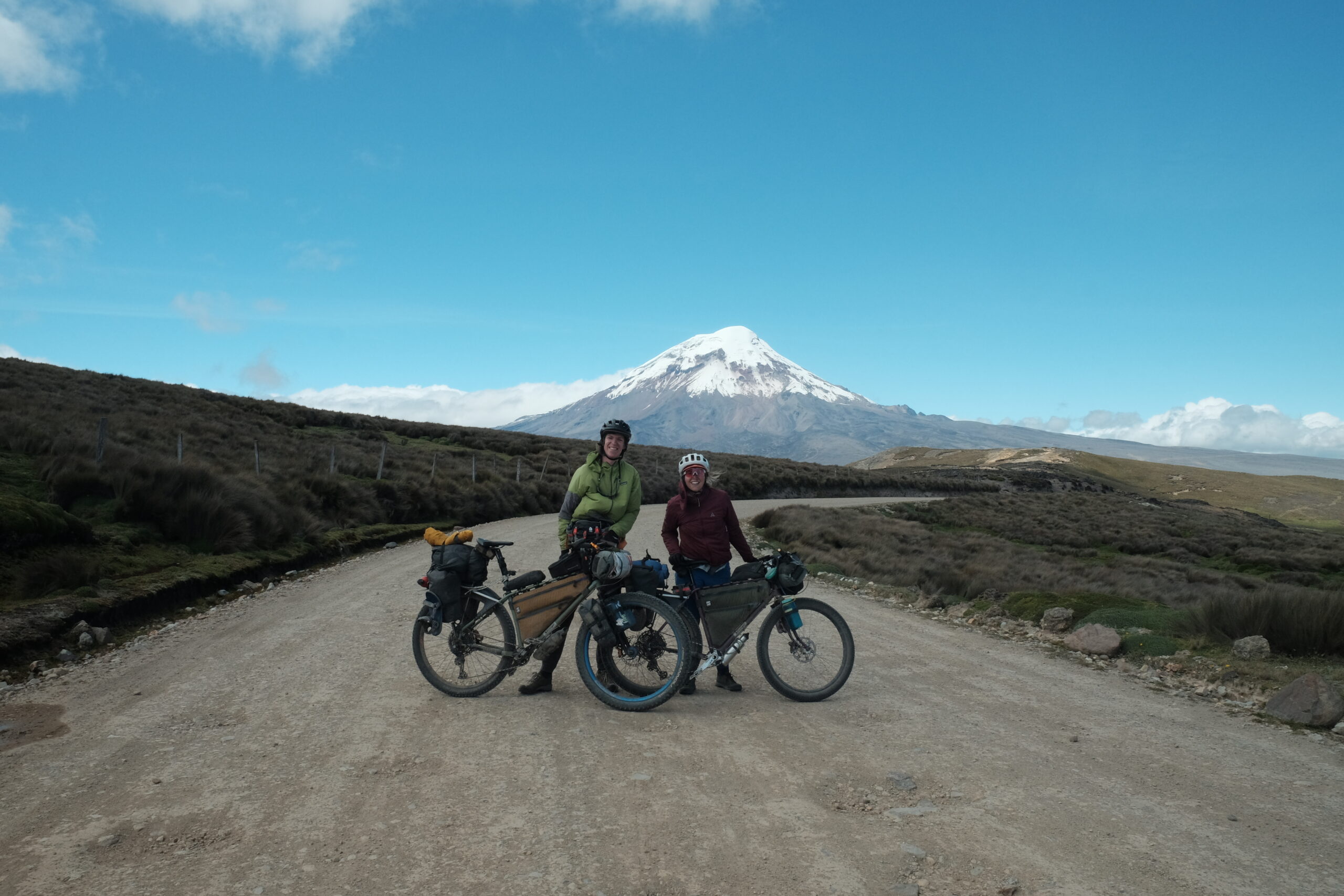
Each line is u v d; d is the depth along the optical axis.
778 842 3.34
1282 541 44.12
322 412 43.09
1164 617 8.62
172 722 5.07
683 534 5.94
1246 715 5.69
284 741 4.70
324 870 3.04
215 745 4.61
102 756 4.40
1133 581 20.38
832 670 5.92
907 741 4.82
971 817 3.64
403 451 34.38
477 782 4.04
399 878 2.97
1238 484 173.75
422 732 4.90
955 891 2.92
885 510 42.41
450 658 6.01
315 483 18.19
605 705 5.61
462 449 40.31
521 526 22.22
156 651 7.19
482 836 3.37
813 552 20.03
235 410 34.75
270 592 10.78
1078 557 32.47
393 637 7.84
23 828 3.43
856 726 5.15
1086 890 2.94
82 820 3.51
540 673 5.95
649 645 5.60
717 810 3.69
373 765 4.28
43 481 11.80
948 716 5.45
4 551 8.65
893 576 15.77
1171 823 3.61
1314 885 3.01
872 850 3.27
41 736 4.79
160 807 3.66
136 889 2.88
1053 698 6.07
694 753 4.55
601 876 3.00
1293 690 5.67
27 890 2.86
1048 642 8.66
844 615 10.44
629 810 3.67
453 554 5.94
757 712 5.48
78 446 13.37
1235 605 7.98
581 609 5.62
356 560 14.51
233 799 3.77
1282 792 4.05
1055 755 4.60
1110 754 4.66
